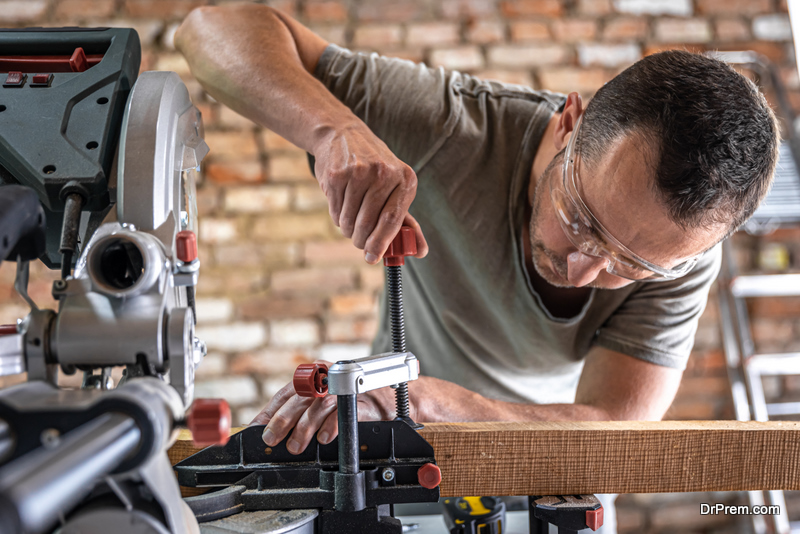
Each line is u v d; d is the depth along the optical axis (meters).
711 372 2.27
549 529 0.75
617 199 0.79
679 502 2.24
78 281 0.52
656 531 2.24
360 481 0.65
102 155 0.64
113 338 0.50
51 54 0.74
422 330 1.35
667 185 0.75
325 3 2.25
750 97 0.78
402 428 0.70
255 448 0.71
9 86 0.68
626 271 0.88
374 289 2.26
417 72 1.27
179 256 0.56
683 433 0.78
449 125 1.18
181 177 0.71
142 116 0.64
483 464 0.76
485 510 0.85
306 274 2.25
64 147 0.64
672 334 1.15
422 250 0.87
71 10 2.17
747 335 2.14
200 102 2.23
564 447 0.77
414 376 0.73
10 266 2.10
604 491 0.78
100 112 0.67
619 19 2.31
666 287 1.14
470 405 0.96
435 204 1.20
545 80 2.30
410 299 1.35
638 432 0.77
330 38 2.25
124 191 0.60
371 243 0.81
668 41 2.32
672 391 1.16
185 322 0.51
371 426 0.70
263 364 2.23
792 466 0.79
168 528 0.44
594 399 1.13
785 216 2.07
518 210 1.17
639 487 0.78
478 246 1.19
